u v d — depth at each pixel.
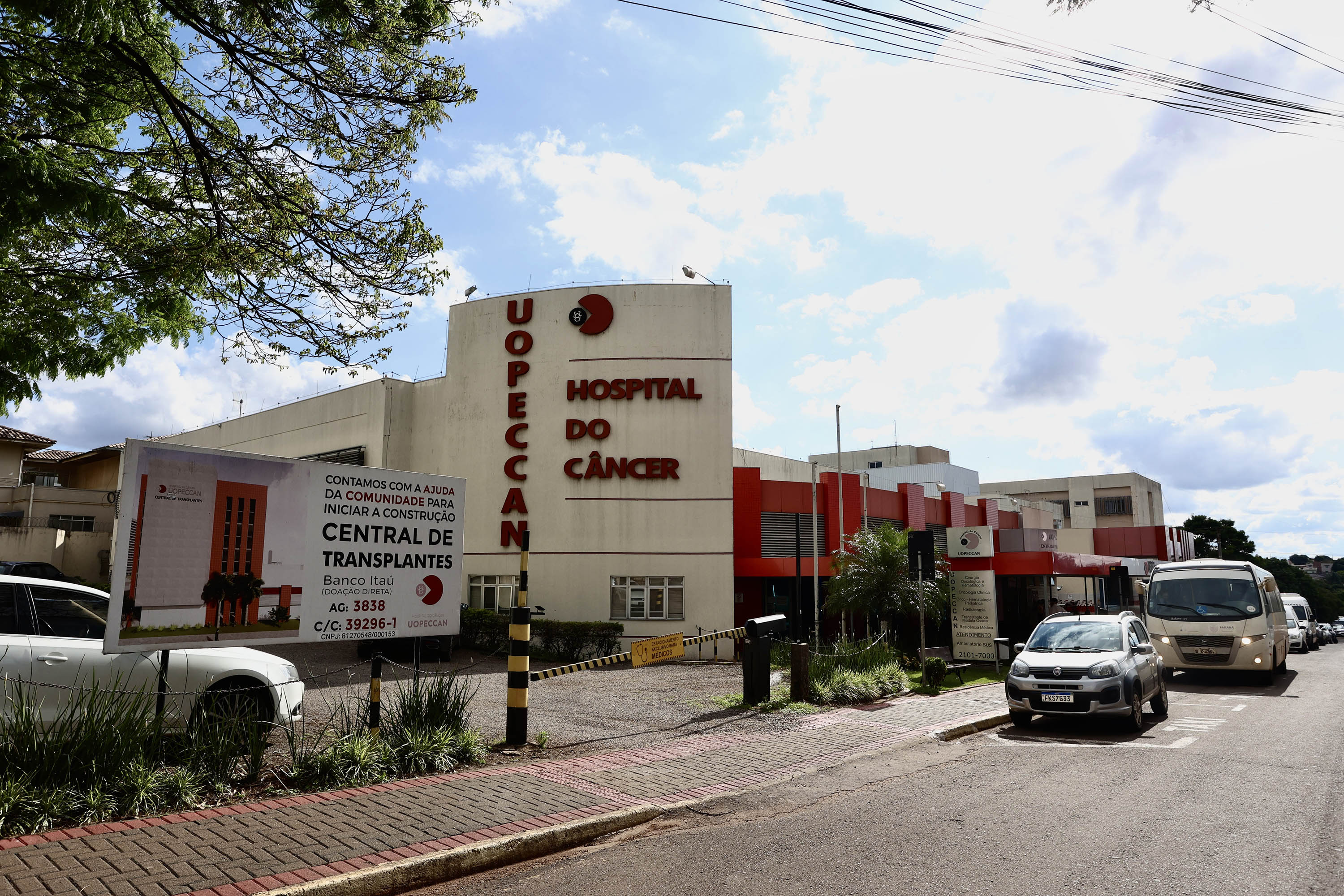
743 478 28.30
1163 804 7.18
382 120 8.73
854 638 22.69
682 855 5.80
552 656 23.36
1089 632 12.84
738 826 6.54
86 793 5.94
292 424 33.94
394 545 8.59
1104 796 7.50
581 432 26.22
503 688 14.91
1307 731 11.38
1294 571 78.75
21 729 6.04
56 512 38.47
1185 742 10.54
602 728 10.62
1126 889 5.02
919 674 19.31
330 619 8.02
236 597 7.37
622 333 26.53
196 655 7.96
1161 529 51.38
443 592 8.99
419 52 8.52
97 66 7.55
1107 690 11.35
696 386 26.12
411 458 28.75
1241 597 18.61
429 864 5.25
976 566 20.27
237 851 5.25
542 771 7.98
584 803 6.81
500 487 26.70
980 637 20.02
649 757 8.85
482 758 8.29
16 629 7.21
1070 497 74.19
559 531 25.94
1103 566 32.72
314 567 7.95
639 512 25.67
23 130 7.43
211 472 7.30
